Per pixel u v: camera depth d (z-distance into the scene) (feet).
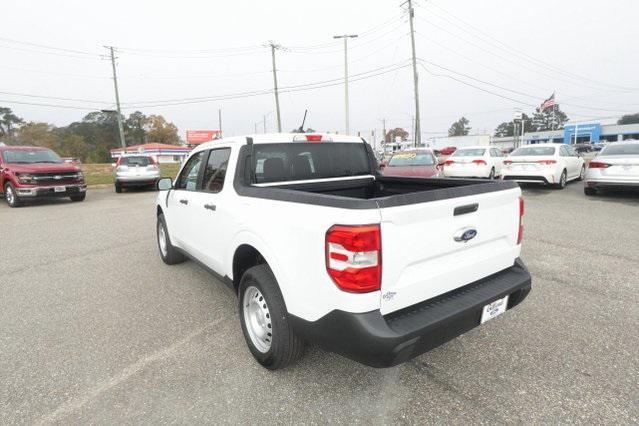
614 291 14.26
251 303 10.31
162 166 152.97
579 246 20.10
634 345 10.65
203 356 10.66
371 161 14.82
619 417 7.99
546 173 40.11
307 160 12.86
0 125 371.56
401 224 7.44
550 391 8.84
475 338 11.18
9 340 11.74
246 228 10.05
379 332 7.20
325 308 7.72
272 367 9.70
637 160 32.78
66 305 14.30
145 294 15.21
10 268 19.07
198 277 17.10
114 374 9.90
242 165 11.30
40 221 32.42
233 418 8.21
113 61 135.85
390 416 8.16
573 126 251.60
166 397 8.95
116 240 24.79
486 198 8.97
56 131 354.95
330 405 8.54
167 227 17.67
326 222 7.49
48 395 9.11
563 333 11.36
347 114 93.91
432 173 38.27
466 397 8.71
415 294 7.95
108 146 375.25
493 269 9.66
